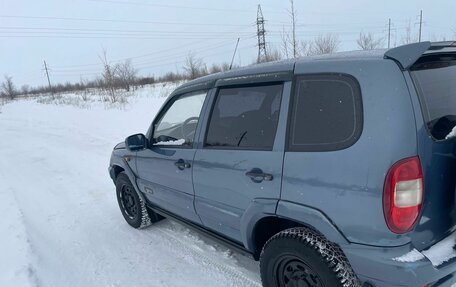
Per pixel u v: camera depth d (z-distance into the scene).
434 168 2.03
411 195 1.94
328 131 2.21
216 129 3.06
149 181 4.11
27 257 3.97
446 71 2.33
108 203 5.90
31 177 8.12
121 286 3.43
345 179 2.07
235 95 2.91
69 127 15.44
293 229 2.43
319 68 2.33
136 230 4.69
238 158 2.73
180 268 3.64
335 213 2.13
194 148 3.26
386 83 2.00
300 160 2.29
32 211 5.80
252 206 2.63
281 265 2.54
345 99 2.15
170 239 4.32
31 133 15.39
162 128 3.90
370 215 1.99
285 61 2.64
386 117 1.96
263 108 2.65
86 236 4.66
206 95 3.24
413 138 1.93
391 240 1.97
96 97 30.16
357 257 2.10
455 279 2.15
